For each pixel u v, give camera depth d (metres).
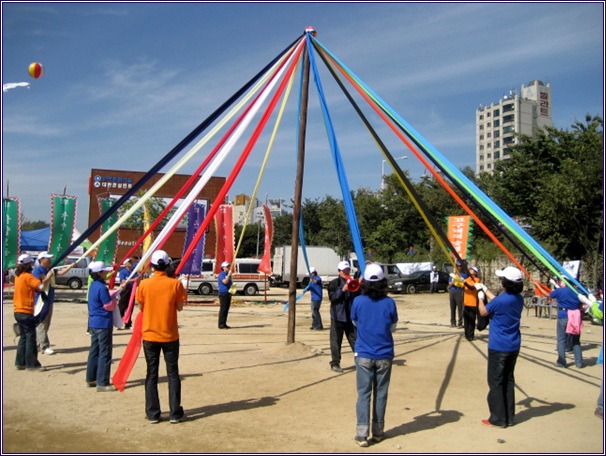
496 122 93.12
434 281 26.72
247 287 23.52
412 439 4.82
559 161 22.31
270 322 13.78
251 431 4.99
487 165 94.88
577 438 4.89
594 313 5.90
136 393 6.33
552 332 12.37
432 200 31.06
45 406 5.75
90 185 30.58
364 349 4.77
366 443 4.59
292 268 9.17
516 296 5.29
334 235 35.06
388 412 5.70
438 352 9.37
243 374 7.40
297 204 9.13
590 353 9.62
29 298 7.46
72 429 5.00
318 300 12.37
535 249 6.39
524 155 23.22
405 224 32.94
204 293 21.81
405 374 7.57
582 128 22.45
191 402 5.98
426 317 15.80
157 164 6.72
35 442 4.62
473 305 10.68
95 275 6.50
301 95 8.95
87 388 6.53
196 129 6.88
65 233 17.88
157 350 5.27
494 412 5.22
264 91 7.45
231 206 18.88
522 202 23.38
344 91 7.93
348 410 5.71
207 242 30.28
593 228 17.81
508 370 5.30
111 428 5.04
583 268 18.89
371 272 4.89
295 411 5.66
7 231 16.30
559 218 17.73
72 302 18.03
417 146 7.26
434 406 5.94
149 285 5.27
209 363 8.14
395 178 32.72
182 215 6.75
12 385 6.60
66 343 9.66
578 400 6.32
